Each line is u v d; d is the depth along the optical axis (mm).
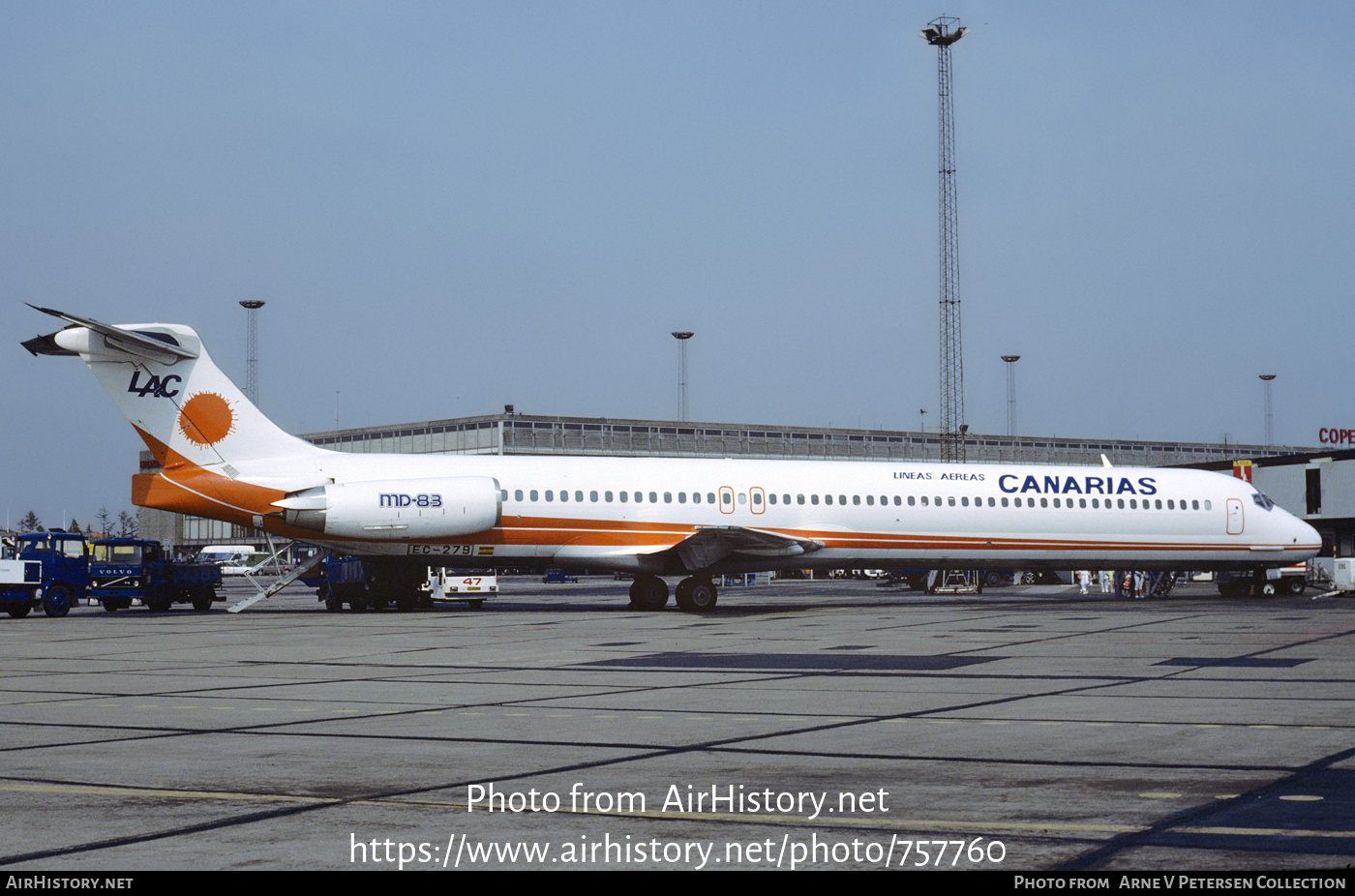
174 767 10297
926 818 8281
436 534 33938
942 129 74000
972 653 20938
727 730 12344
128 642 25156
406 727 12656
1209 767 10047
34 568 36344
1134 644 22406
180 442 33156
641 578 37844
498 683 16828
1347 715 13086
